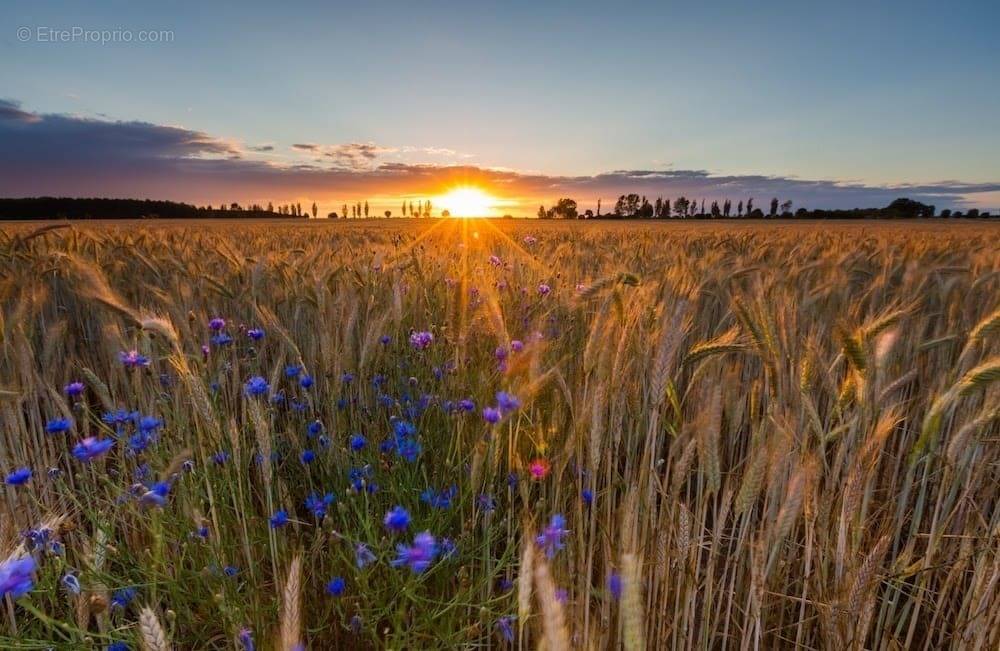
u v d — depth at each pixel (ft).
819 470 6.81
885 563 9.11
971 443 8.04
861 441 7.38
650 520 7.25
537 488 9.39
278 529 7.68
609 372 7.75
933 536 7.36
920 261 23.53
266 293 16.87
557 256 23.53
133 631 6.59
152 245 26.71
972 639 6.95
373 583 7.59
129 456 8.82
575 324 12.87
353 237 46.78
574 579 7.48
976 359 10.66
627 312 8.56
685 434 6.77
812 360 7.79
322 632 7.15
